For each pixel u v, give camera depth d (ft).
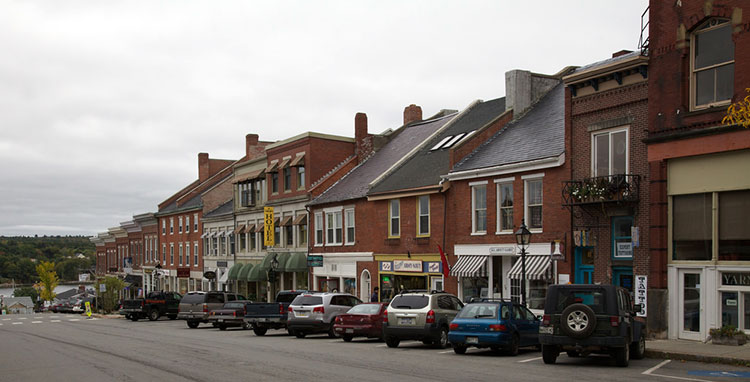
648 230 70.74
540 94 109.40
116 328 117.50
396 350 67.51
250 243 172.14
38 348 74.23
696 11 66.85
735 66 63.36
